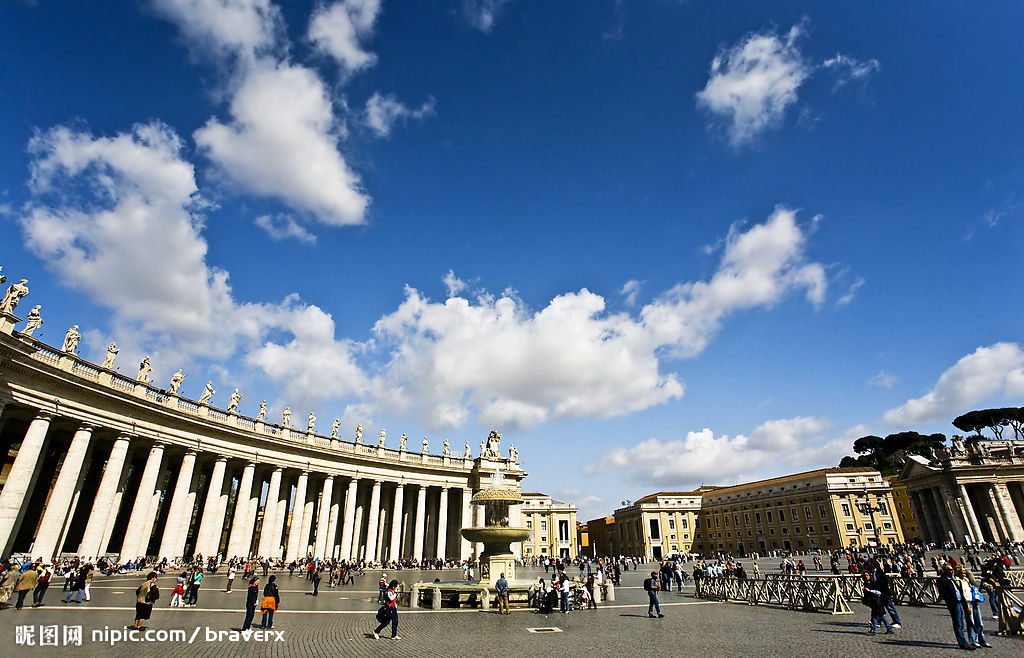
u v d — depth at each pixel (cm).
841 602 1894
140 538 3422
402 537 6400
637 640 1437
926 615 1783
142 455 4000
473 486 5875
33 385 2897
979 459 6912
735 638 1446
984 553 4834
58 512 2961
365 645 1367
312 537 5766
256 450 4334
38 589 1781
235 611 1928
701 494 10894
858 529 8350
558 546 10100
